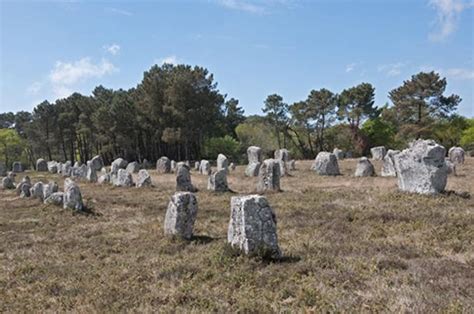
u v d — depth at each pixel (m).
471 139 73.56
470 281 9.41
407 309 7.91
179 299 9.16
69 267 12.40
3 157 101.94
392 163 35.22
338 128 83.44
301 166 49.97
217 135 87.00
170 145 84.88
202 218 19.73
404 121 75.06
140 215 22.03
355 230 15.52
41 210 24.22
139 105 75.38
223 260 11.59
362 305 8.30
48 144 93.19
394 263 11.04
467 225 15.09
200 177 43.00
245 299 8.91
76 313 8.74
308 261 11.49
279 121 83.75
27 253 14.70
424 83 69.88
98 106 83.44
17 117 118.62
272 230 12.01
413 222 16.00
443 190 21.84
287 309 8.33
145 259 12.99
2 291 10.50
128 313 8.52
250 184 34.03
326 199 23.22
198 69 71.56
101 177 42.97
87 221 20.88
